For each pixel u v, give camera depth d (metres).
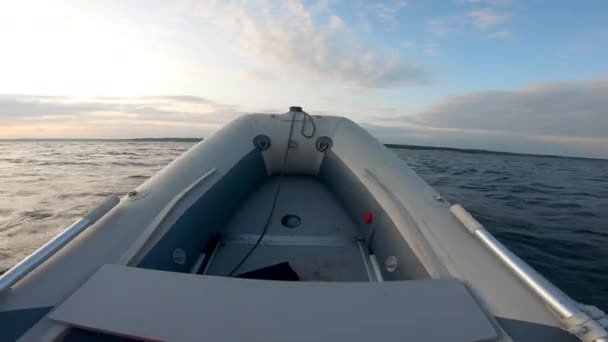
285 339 0.77
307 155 2.99
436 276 1.18
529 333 0.89
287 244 2.10
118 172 10.52
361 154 2.56
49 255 1.07
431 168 13.50
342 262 1.93
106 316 0.84
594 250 4.12
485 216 5.66
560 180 11.30
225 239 2.13
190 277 0.97
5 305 0.93
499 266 1.17
